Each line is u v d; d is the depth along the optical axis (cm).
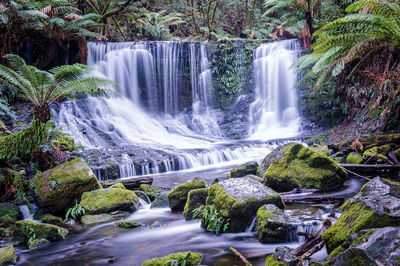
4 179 575
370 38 670
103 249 399
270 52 1366
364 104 966
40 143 609
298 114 1262
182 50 1374
